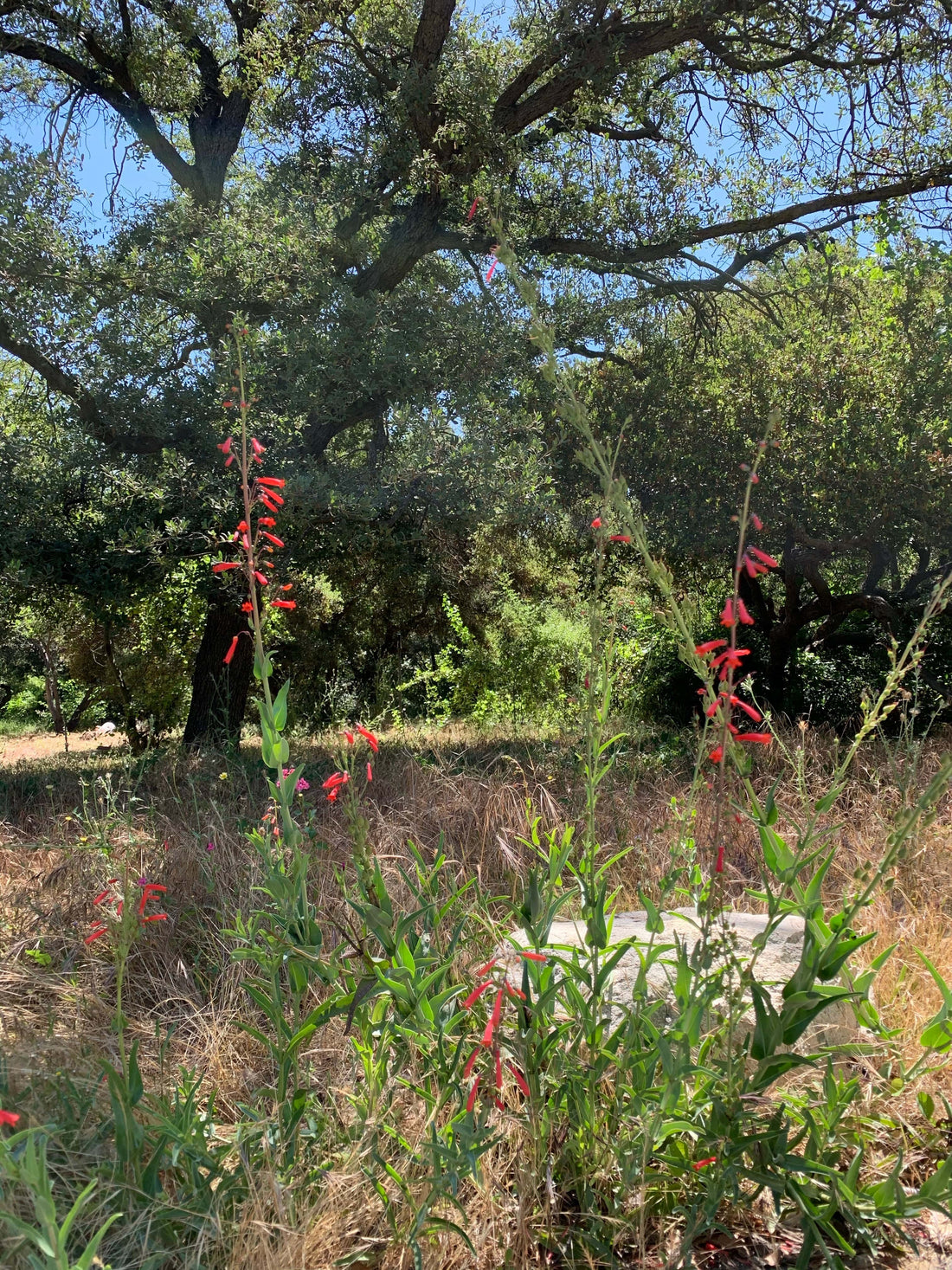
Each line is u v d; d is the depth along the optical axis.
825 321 11.30
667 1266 2.11
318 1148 2.39
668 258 12.02
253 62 10.72
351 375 9.18
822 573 13.12
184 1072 2.61
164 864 4.45
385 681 15.98
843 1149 2.43
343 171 10.90
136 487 9.17
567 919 3.63
